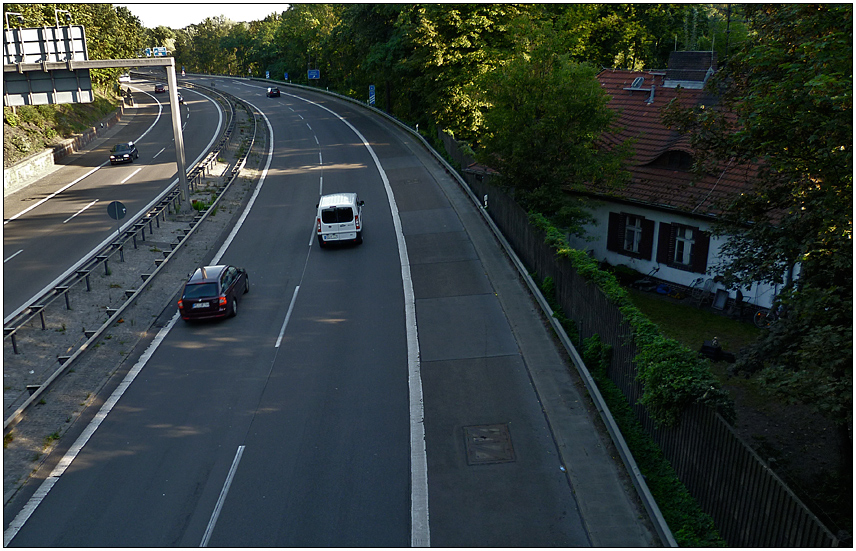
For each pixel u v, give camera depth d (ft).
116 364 58.39
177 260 86.33
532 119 80.74
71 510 38.78
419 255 85.92
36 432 47.32
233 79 410.31
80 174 145.79
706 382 35.45
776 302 45.37
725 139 46.78
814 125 37.65
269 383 54.13
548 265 67.82
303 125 206.18
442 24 144.46
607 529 35.14
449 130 151.12
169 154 166.91
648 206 89.04
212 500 39.29
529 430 45.47
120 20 241.14
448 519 36.83
